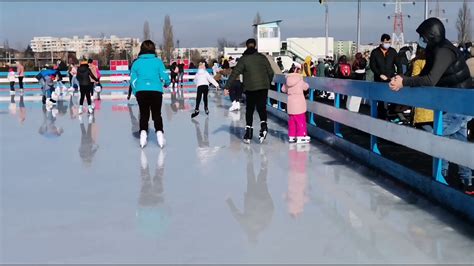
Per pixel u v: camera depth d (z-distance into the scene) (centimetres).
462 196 450
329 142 843
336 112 810
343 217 462
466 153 444
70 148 854
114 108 1644
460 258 366
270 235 417
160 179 618
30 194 554
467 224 439
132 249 388
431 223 443
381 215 467
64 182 608
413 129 545
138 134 1016
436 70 510
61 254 380
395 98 596
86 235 421
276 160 731
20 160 750
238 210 486
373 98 664
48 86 1719
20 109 1614
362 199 520
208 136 978
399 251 381
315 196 534
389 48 929
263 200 520
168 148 843
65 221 458
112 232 427
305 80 1007
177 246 394
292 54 3703
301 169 669
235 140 923
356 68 1568
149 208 496
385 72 928
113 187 580
